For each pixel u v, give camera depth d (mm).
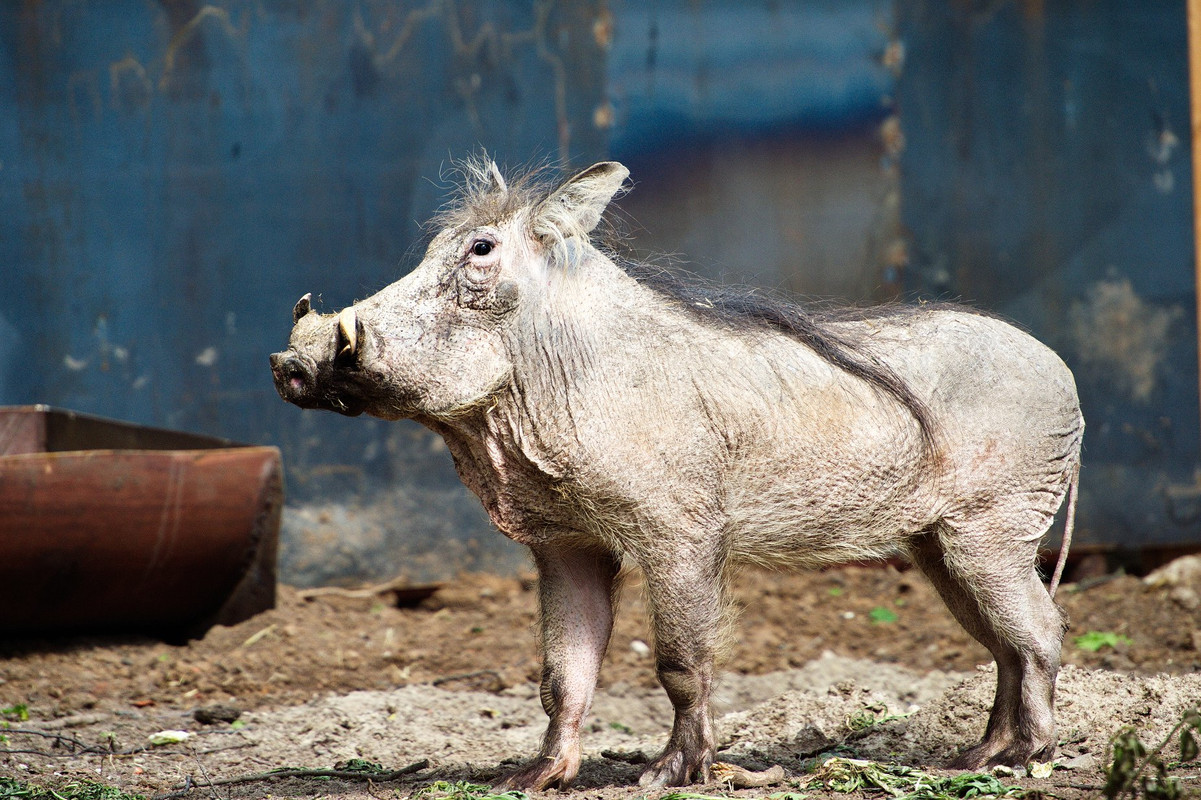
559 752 12250
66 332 24328
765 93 25109
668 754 12078
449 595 23484
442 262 11906
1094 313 25422
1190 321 25422
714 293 12891
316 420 24156
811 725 14969
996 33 25297
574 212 12273
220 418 24375
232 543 20438
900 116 25156
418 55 24547
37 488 18500
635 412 11938
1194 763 12227
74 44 24188
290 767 13984
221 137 24359
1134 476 25219
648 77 24969
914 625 21750
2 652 19531
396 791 12555
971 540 12750
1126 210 25469
